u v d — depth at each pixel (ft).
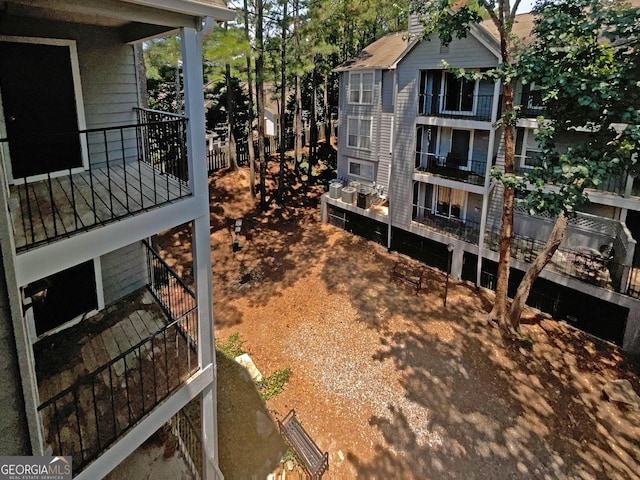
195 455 22.25
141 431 15.08
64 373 17.61
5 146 17.70
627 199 37.73
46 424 14.74
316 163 85.10
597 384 33.22
